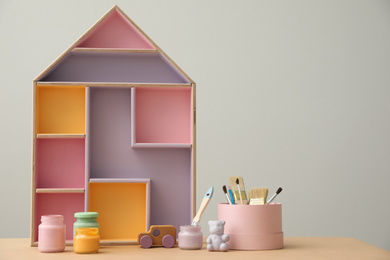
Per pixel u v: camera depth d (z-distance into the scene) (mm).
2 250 1274
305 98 2697
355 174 2705
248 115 2668
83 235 1193
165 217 1414
